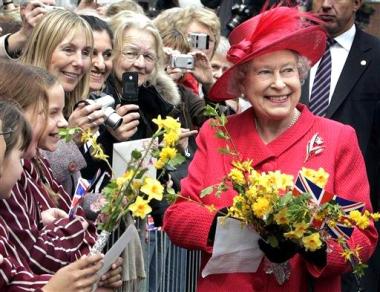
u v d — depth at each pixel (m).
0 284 8.83
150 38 13.54
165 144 9.43
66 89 12.19
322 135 10.33
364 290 14.23
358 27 15.78
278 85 10.19
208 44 15.54
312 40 10.25
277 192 9.45
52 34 12.10
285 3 11.39
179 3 20.42
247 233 9.75
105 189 9.28
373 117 15.06
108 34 13.14
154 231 11.55
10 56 13.70
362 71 15.22
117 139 12.01
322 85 15.27
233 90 10.64
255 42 10.25
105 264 9.23
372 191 14.91
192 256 12.05
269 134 10.45
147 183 9.23
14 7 15.22
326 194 9.48
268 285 10.05
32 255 9.23
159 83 13.54
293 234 9.38
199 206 10.09
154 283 11.54
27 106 9.84
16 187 9.45
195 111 14.28
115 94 13.54
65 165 11.17
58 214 9.98
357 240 9.94
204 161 10.41
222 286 10.09
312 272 9.82
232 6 19.11
